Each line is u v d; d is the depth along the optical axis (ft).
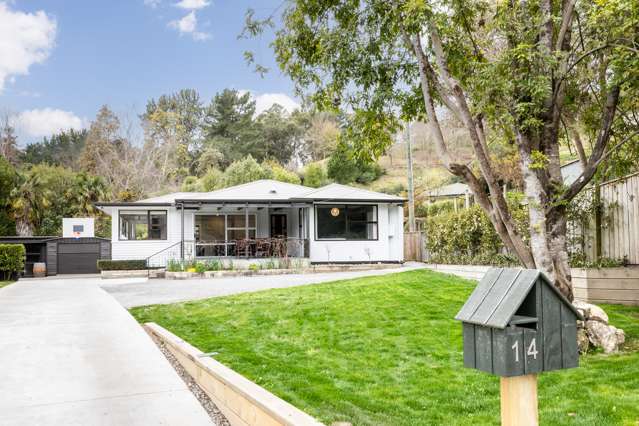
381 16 24.58
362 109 27.30
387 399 15.16
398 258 77.41
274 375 18.11
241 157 181.57
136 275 72.28
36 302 39.29
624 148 26.53
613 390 14.98
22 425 13.12
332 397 15.38
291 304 33.99
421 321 26.27
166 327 28.63
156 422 13.42
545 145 21.53
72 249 86.84
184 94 205.98
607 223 33.30
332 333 24.98
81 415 13.89
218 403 14.99
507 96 20.88
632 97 24.90
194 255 73.36
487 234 46.65
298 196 78.13
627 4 18.90
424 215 111.75
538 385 15.89
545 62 19.92
